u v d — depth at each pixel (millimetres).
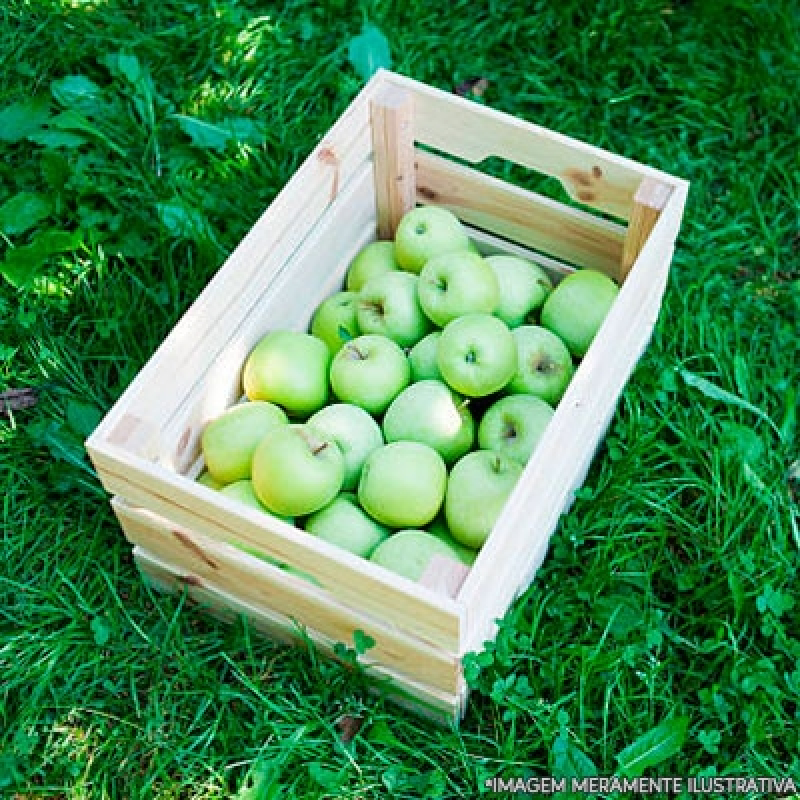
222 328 1635
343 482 1632
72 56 2035
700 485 1739
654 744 1582
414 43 2080
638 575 1689
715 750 1579
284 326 1734
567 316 1707
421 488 1576
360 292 1731
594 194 1703
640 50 2094
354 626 1551
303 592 1545
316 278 1755
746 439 1763
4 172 1950
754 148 2012
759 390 1821
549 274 1801
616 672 1622
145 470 1500
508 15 2129
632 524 1729
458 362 1615
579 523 1714
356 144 1715
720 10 2113
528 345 1679
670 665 1651
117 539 1743
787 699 1625
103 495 1756
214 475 1651
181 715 1636
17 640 1674
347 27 2100
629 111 2061
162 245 1882
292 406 1685
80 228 1894
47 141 1928
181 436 1645
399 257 1750
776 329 1873
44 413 1813
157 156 1957
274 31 2082
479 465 1597
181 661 1647
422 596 1436
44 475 1780
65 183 1921
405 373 1674
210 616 1691
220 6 2092
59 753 1622
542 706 1593
